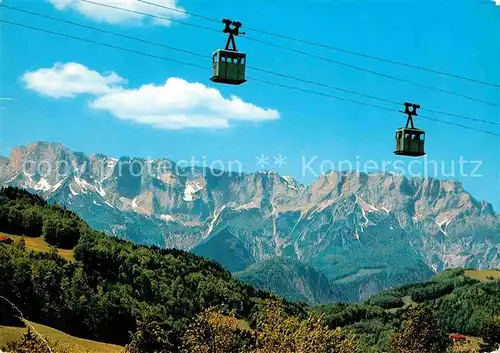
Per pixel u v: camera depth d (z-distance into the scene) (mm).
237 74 47938
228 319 105812
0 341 158750
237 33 48625
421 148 57594
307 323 87312
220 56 47688
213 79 48156
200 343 103000
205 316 105625
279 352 83125
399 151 57594
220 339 102938
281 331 85625
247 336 104562
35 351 104812
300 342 83438
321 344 84375
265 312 88875
